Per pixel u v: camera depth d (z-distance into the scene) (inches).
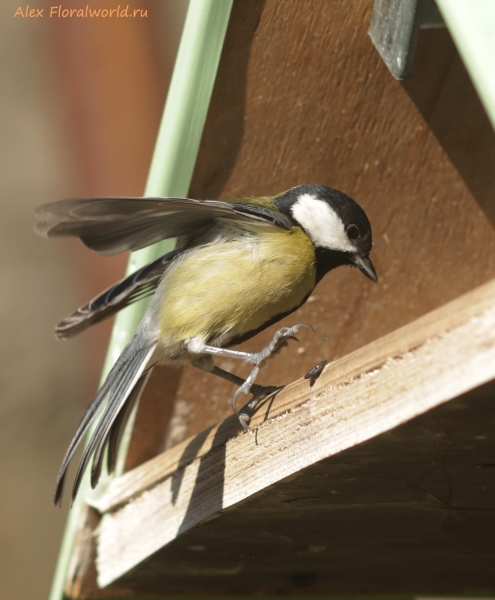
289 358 290.7
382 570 268.7
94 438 225.0
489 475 176.2
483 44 146.8
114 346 266.5
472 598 303.4
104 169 503.2
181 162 243.9
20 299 495.2
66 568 254.8
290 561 252.4
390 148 272.4
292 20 239.5
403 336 153.9
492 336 136.6
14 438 466.3
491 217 289.4
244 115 251.0
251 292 233.6
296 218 250.2
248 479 191.2
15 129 509.7
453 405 142.3
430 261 294.5
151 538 228.5
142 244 235.1
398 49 241.4
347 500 194.5
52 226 195.2
